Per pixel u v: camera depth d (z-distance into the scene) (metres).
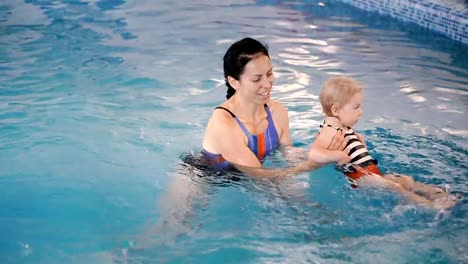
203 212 3.68
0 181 4.22
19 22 7.98
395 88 5.72
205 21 8.02
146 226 3.67
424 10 7.60
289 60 6.48
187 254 3.37
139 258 3.37
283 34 7.40
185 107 5.32
